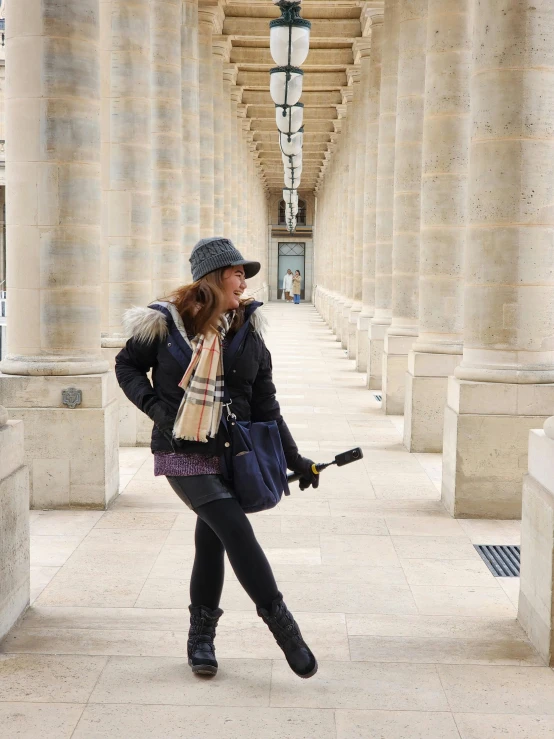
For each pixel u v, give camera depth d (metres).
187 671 4.33
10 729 3.76
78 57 7.24
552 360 7.23
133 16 10.33
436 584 5.67
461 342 9.95
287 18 10.53
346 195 28.39
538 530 4.66
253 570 3.98
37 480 7.32
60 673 4.30
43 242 7.29
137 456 9.60
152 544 6.41
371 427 11.61
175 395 4.09
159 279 13.07
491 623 5.02
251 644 4.66
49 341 7.35
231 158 25.08
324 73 24.98
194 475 4.05
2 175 26.11
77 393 7.25
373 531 6.84
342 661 4.47
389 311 15.34
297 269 62.44
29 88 7.21
